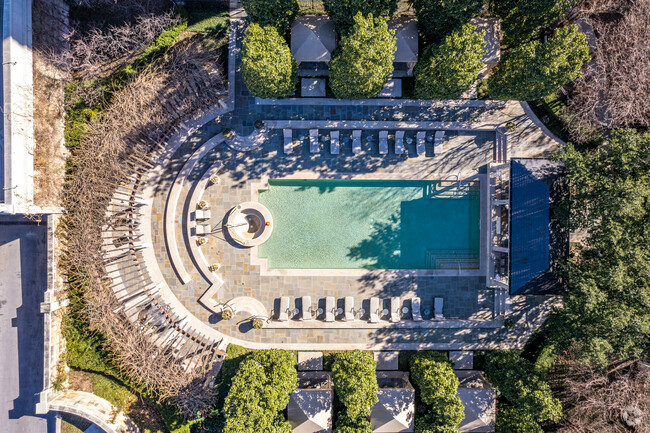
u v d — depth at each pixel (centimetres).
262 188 2614
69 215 2519
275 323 2622
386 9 2152
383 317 2666
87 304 2467
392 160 2623
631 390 2386
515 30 2327
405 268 2686
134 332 2445
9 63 2209
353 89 2250
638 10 2255
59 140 2503
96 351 2581
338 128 2588
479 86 2583
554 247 2358
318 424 2467
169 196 2592
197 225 2591
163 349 2508
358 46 2011
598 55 2286
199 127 2597
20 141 2275
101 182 2433
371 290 2655
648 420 2397
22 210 2255
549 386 2566
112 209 2528
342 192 2677
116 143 2419
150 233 2612
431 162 2627
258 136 2592
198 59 2495
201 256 2605
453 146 2631
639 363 2489
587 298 2072
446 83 2162
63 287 2545
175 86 2467
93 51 2491
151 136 2516
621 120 2394
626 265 2045
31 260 2641
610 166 2197
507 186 2575
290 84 2278
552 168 2347
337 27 2261
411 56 2386
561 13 2162
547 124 2594
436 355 2578
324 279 2648
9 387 2661
